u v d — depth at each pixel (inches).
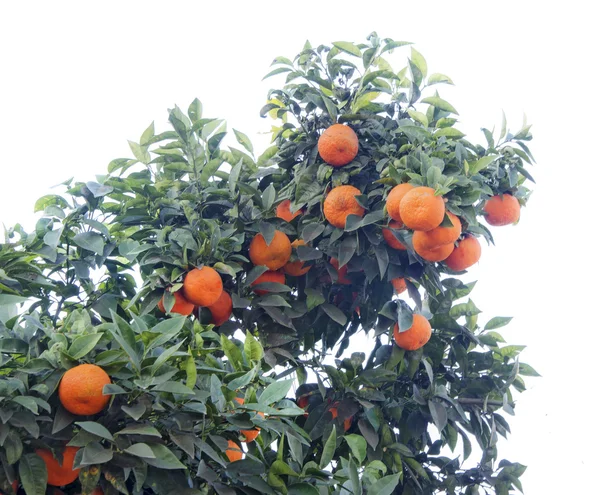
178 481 74.9
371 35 96.5
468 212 87.2
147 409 74.1
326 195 93.1
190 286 87.7
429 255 88.6
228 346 81.0
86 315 80.2
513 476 95.6
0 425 72.3
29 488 72.7
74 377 72.9
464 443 96.3
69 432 74.4
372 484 77.4
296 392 95.3
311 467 78.1
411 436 94.5
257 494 76.9
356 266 93.0
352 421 94.9
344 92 95.5
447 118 94.1
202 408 75.2
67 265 94.4
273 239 91.9
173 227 94.5
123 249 92.4
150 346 74.7
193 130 95.1
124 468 73.7
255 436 81.4
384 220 91.1
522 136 95.6
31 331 80.6
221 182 96.5
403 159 89.3
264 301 92.3
